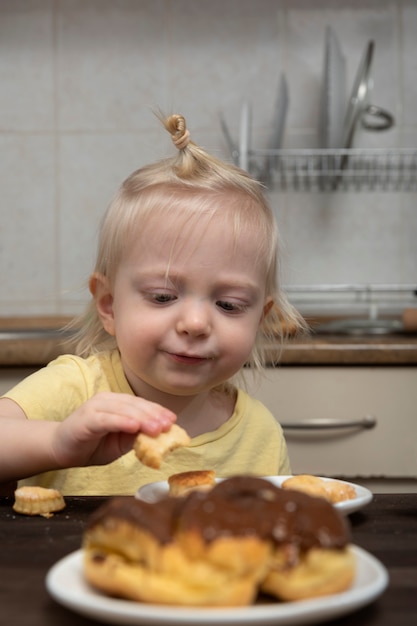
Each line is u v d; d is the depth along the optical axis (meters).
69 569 0.45
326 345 1.53
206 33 2.18
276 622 0.37
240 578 0.39
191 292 0.98
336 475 1.55
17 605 0.43
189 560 0.39
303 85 2.17
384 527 0.60
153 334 0.98
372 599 0.40
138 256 1.00
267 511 0.41
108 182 2.19
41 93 2.18
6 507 0.71
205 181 1.05
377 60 2.17
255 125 2.17
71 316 2.17
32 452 0.80
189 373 0.99
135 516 0.42
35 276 2.20
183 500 0.43
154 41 2.18
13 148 2.19
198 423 1.13
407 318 1.77
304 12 2.17
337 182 2.17
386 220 2.17
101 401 0.74
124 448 0.80
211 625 0.37
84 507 0.70
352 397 1.55
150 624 0.37
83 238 2.19
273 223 1.11
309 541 0.41
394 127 2.17
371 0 2.16
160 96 2.18
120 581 0.40
